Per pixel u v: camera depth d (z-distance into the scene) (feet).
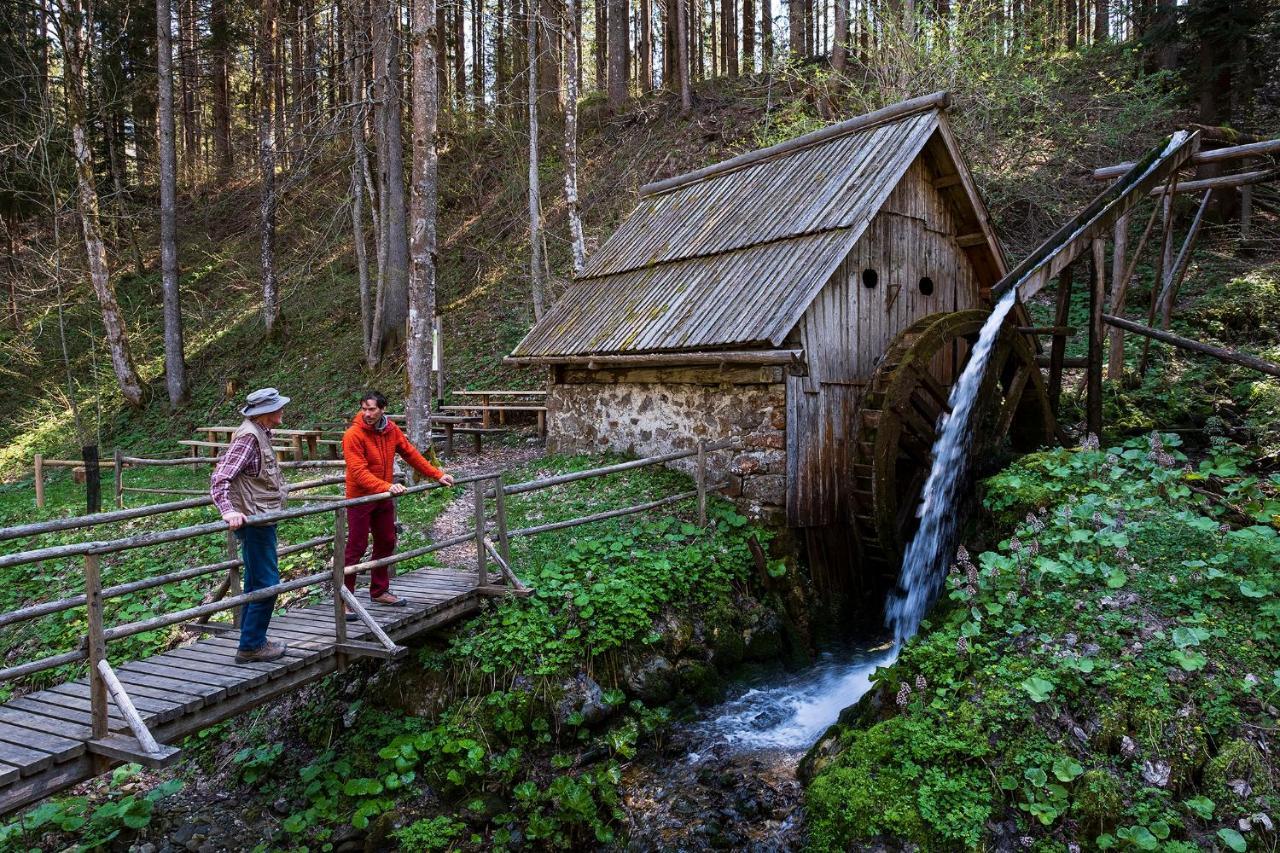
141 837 17.76
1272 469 27.07
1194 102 49.11
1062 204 49.78
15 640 25.29
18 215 75.51
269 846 17.24
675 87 83.20
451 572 23.99
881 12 50.80
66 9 61.87
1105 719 15.06
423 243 35.76
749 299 29.27
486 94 83.05
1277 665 15.56
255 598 16.21
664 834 17.03
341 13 57.21
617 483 31.42
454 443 45.88
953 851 14.07
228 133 99.66
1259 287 39.88
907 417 28.14
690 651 22.66
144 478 45.03
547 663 20.30
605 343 33.24
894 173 29.60
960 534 28.40
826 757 17.79
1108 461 22.77
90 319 76.48
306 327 69.87
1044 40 52.70
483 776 18.56
